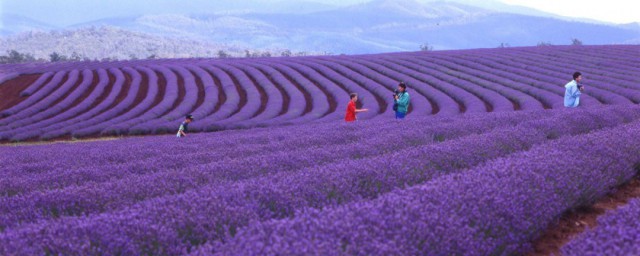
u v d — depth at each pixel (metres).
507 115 14.52
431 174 6.82
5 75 54.59
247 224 4.73
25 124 35.41
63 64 74.94
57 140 29.92
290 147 10.95
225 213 4.78
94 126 31.75
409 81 42.28
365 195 5.87
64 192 6.29
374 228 3.90
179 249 4.23
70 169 9.22
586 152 7.48
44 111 38.50
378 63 55.47
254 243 3.45
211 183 6.63
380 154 8.99
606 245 3.53
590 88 32.44
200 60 72.69
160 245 4.28
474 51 66.88
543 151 7.38
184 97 41.66
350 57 65.44
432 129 11.67
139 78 50.12
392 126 13.66
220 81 48.22
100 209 5.96
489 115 15.12
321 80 45.31
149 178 7.12
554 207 5.36
